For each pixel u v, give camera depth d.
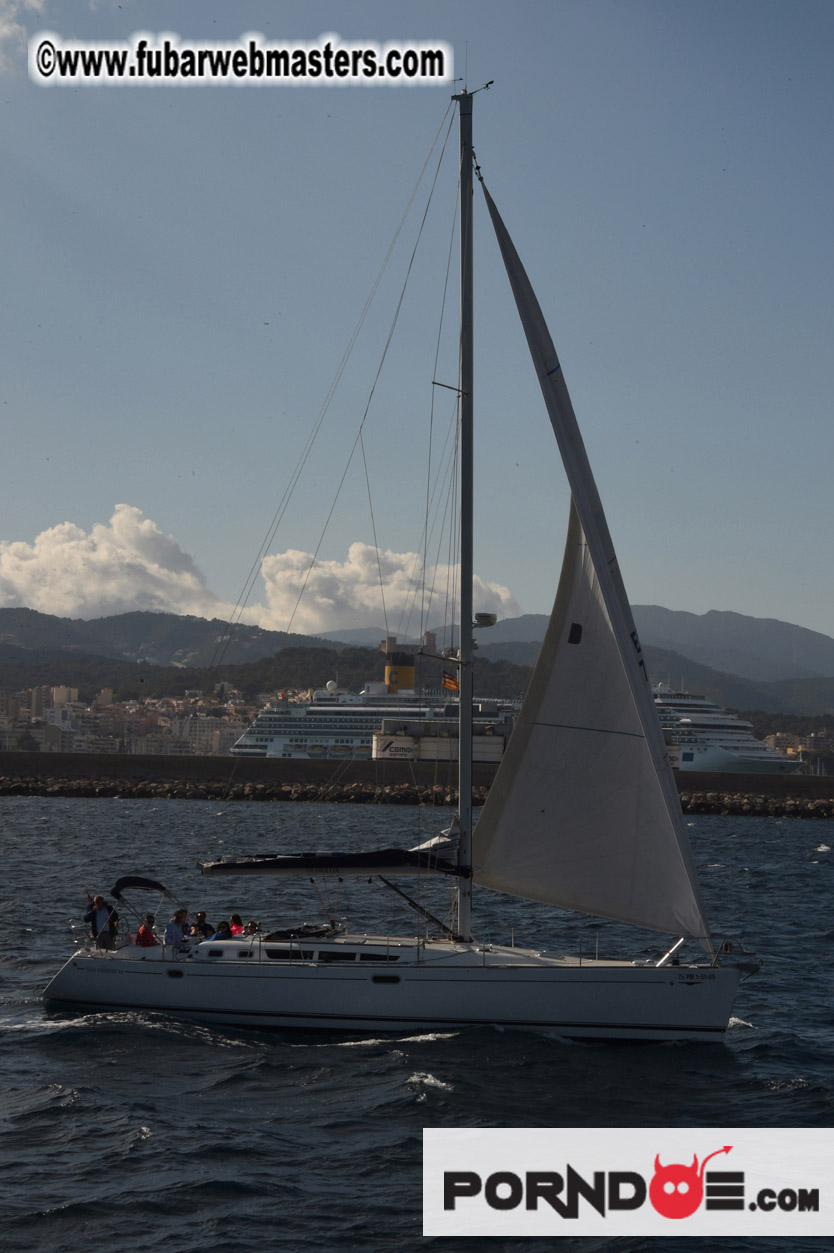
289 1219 13.20
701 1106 17.09
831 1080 18.42
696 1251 12.65
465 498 20.97
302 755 153.75
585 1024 19.78
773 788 121.88
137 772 121.38
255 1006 20.48
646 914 19.98
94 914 22.52
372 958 20.53
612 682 20.25
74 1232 12.73
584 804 20.34
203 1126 16.02
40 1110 16.50
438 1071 18.17
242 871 20.88
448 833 21.02
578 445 20.88
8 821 76.25
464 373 20.98
